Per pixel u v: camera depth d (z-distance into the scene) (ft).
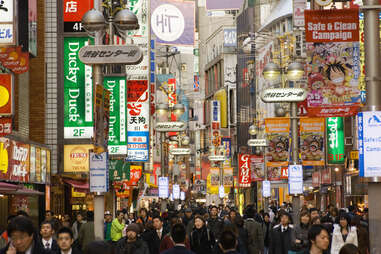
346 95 85.30
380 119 44.83
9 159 99.19
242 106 522.47
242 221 73.92
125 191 184.24
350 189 205.36
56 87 133.59
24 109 120.06
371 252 44.42
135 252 55.42
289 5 431.43
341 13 54.13
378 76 45.32
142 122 167.22
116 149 146.72
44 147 123.03
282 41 369.50
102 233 67.56
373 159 44.78
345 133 207.41
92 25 70.69
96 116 68.59
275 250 67.15
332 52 85.35
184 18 241.14
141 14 192.13
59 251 40.19
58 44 133.39
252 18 507.71
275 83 408.87
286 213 67.15
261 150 276.62
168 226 92.89
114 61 70.13
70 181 136.77
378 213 44.57
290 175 109.60
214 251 54.65
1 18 64.80
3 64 71.10
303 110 140.05
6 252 30.19
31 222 29.32
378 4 45.60
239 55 530.27
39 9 133.08
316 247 35.35
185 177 520.42
